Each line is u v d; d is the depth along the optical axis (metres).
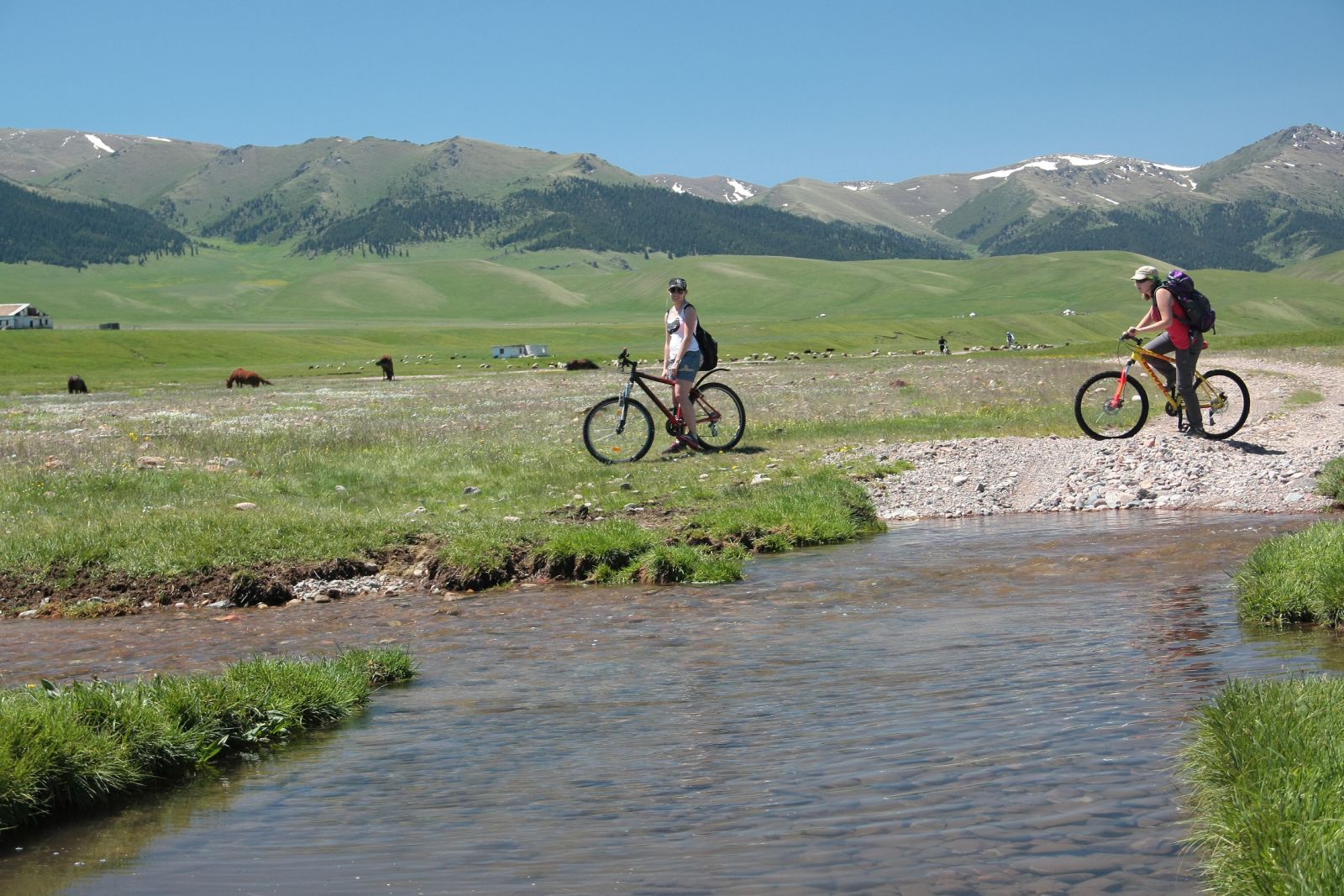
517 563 14.61
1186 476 18.52
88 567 14.48
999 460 21.08
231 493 19.80
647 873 4.68
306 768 6.79
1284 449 20.05
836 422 29.25
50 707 6.66
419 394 55.62
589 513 17.94
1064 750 5.89
